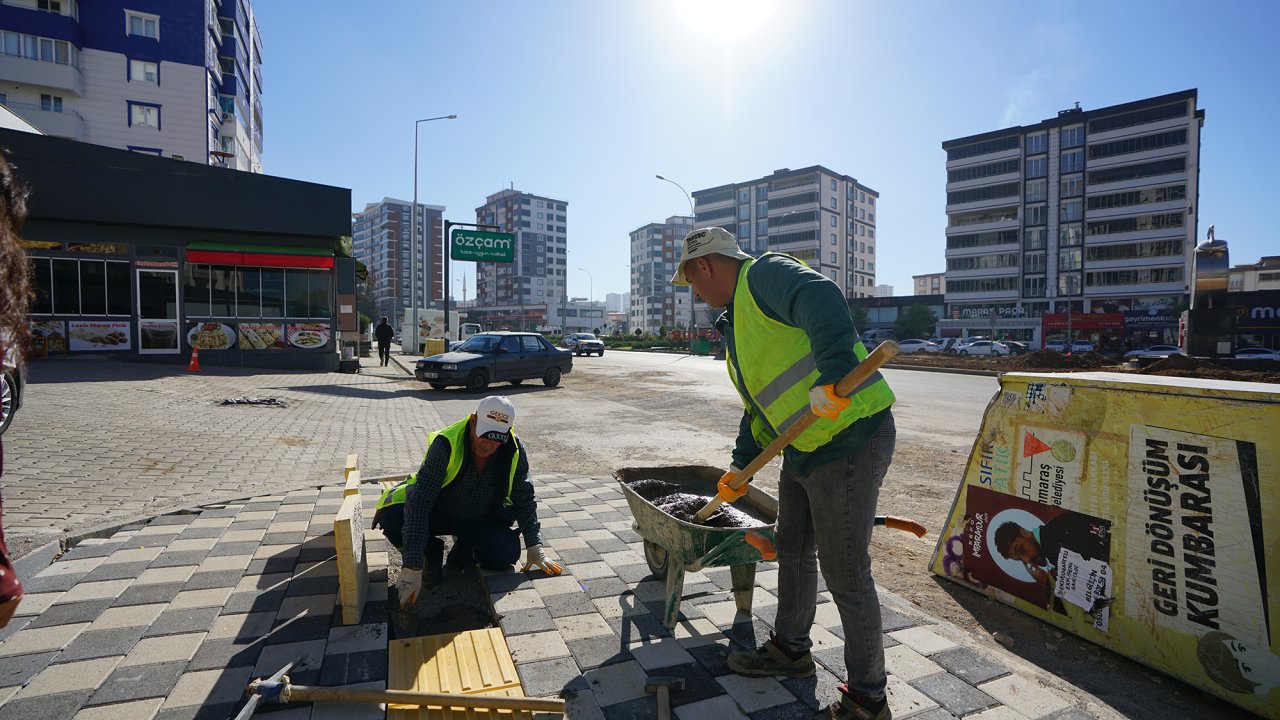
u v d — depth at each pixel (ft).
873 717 7.40
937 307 240.73
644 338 218.79
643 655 9.10
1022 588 11.29
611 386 55.57
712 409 39.75
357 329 61.87
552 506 16.69
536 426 32.78
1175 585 9.12
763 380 8.08
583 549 13.35
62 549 12.23
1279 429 8.26
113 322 52.24
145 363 52.65
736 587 10.40
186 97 137.39
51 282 50.21
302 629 9.35
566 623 10.00
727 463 23.95
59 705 7.37
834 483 7.52
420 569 10.10
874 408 7.36
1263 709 8.05
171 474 18.19
